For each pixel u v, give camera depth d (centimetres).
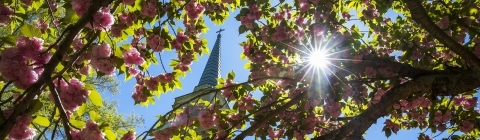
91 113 391
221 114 610
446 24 615
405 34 685
